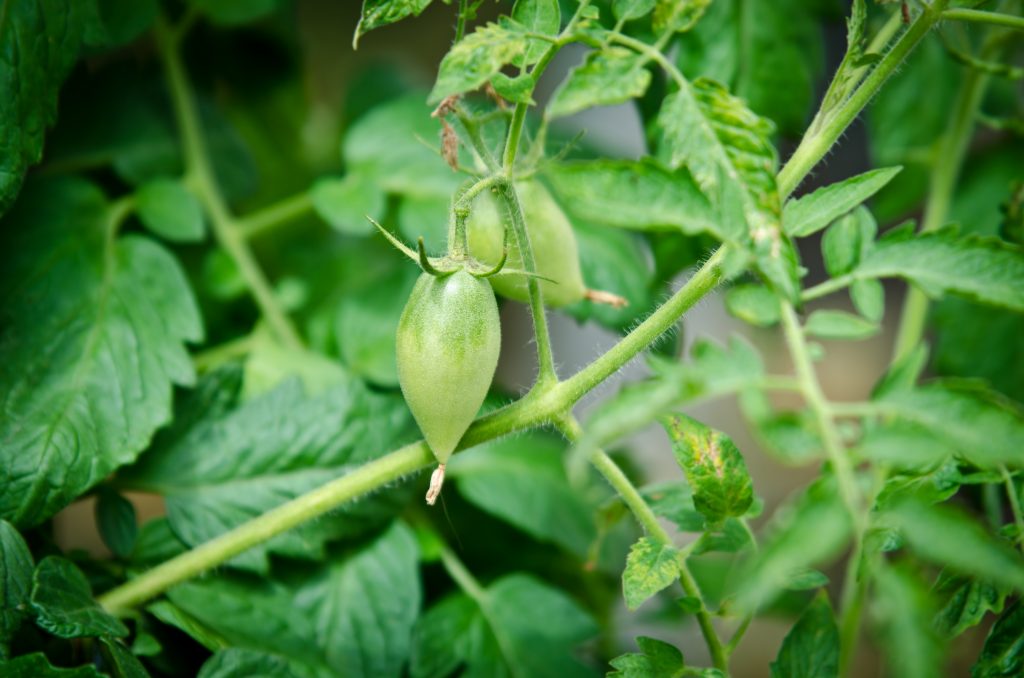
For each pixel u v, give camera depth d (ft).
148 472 1.46
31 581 1.29
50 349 1.44
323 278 1.87
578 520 1.65
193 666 1.43
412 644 1.49
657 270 1.57
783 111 1.58
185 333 1.51
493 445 1.68
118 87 1.73
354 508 1.48
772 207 1.12
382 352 1.65
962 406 1.16
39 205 1.54
